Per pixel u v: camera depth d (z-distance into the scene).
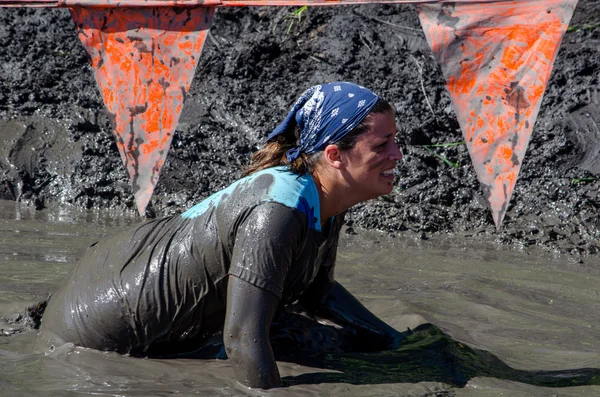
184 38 7.11
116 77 7.24
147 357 7.38
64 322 7.47
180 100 7.20
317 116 6.73
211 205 7.08
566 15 6.39
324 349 8.08
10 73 16.88
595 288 10.80
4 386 6.72
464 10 6.54
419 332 8.62
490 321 9.29
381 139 6.71
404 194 14.18
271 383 6.69
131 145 7.28
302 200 6.69
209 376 7.02
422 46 16.45
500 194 6.59
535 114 6.49
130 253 7.36
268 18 17.75
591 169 14.01
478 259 12.02
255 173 6.95
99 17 7.18
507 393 7.02
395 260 11.82
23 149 15.17
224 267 6.94
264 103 16.08
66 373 6.99
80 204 14.44
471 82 6.59
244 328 6.57
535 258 12.21
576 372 7.64
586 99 14.91
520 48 6.49
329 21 17.27
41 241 11.98
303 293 8.38
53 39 18.02
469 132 6.62
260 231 6.56
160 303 7.15
